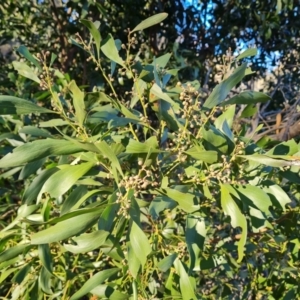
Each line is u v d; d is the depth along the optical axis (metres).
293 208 1.29
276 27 2.36
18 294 1.03
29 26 2.38
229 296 1.54
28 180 1.42
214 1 2.44
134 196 0.77
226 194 0.80
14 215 1.39
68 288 1.08
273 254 1.29
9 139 1.32
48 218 0.96
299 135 1.64
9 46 2.61
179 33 2.52
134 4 2.23
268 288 1.34
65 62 2.23
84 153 0.83
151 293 1.04
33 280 1.04
